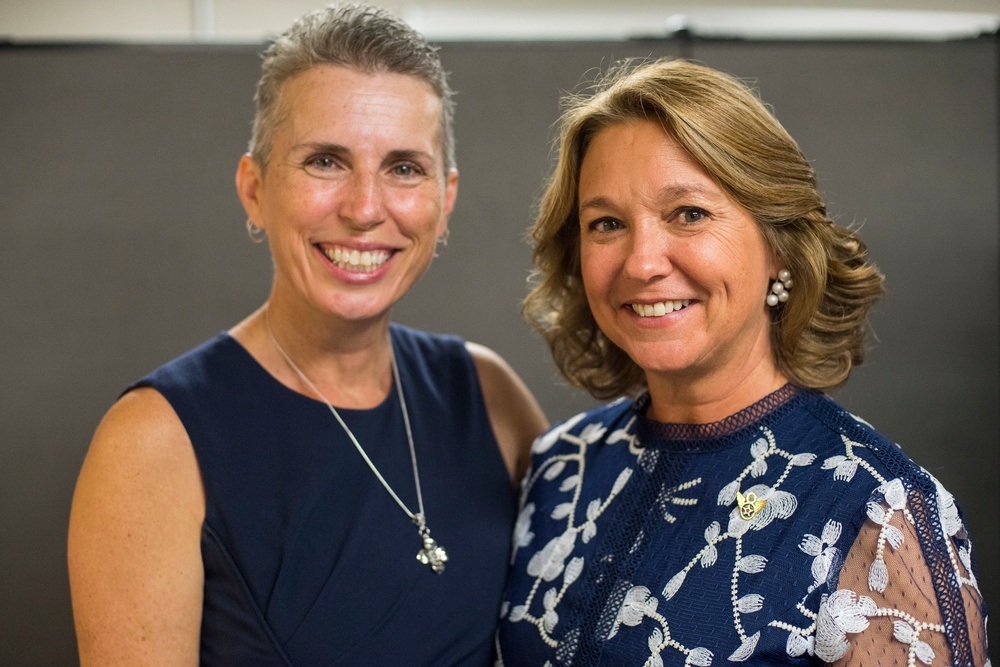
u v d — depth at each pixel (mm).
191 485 1674
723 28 4012
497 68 3646
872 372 3721
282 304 1808
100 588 1596
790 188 1558
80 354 3535
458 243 3676
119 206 3539
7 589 3494
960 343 3719
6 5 3672
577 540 1730
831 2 3867
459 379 2006
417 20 3836
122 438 1646
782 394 1643
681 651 1486
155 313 3562
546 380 3703
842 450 1525
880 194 3678
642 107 1558
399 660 1702
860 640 1407
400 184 1721
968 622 1435
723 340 1579
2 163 3494
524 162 3676
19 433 3521
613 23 3934
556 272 1850
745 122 1538
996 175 3678
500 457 1968
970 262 3699
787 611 1436
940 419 3729
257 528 1689
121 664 1591
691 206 1537
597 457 1821
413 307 3678
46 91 3496
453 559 1802
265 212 1771
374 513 1769
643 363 1611
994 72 3648
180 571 1639
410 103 1704
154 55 3523
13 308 3512
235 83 3543
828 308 1684
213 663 1681
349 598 1702
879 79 3650
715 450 1637
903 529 1424
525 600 1746
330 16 1715
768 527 1508
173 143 3545
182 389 1717
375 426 1833
